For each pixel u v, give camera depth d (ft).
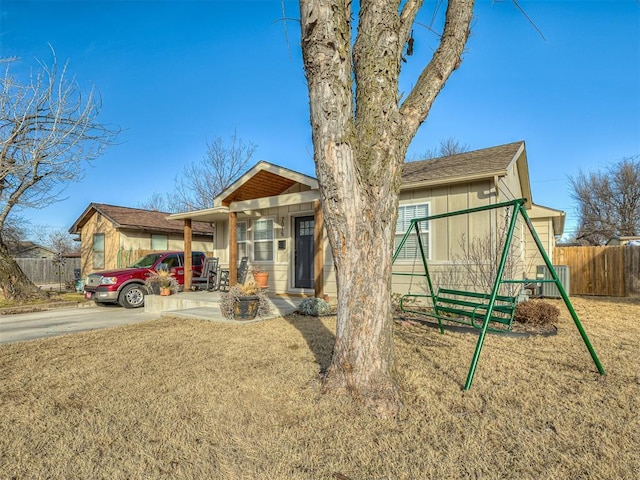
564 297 13.02
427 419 9.41
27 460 7.86
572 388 11.38
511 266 26.32
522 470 7.27
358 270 10.41
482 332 11.72
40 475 7.33
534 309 21.34
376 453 7.96
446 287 27.07
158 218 66.74
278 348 16.58
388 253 10.60
